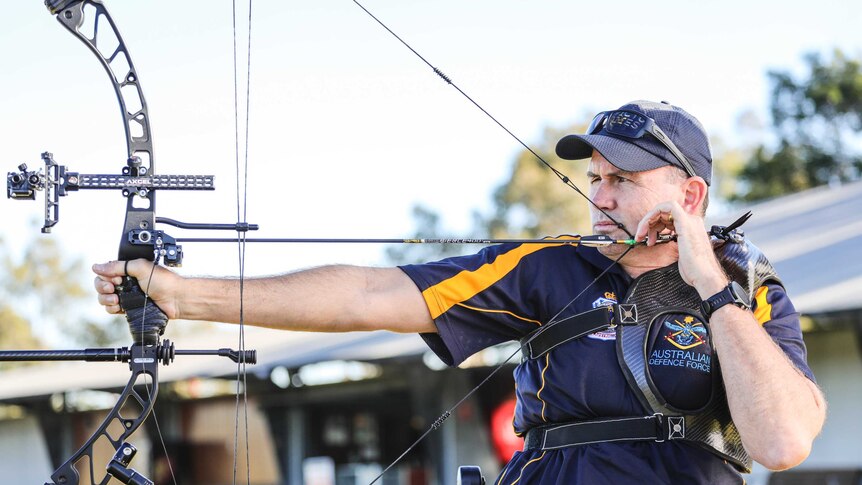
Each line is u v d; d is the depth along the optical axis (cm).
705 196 607
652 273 592
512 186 7138
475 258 612
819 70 7281
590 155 620
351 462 3538
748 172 7269
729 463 578
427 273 603
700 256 569
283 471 3484
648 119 594
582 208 6975
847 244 2462
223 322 576
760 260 606
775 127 7394
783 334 594
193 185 571
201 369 2978
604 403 572
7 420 3875
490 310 602
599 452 566
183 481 3456
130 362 567
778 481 2058
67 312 8419
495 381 2755
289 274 589
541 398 591
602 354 578
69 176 562
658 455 562
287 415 3534
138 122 582
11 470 3828
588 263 606
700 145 605
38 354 557
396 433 3500
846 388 2069
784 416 538
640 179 593
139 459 3434
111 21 592
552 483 571
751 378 543
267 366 2728
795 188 7150
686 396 570
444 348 612
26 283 8369
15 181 555
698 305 589
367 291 592
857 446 2042
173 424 3497
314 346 3003
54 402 3441
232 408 3503
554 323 591
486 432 2764
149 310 560
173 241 564
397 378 3300
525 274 604
